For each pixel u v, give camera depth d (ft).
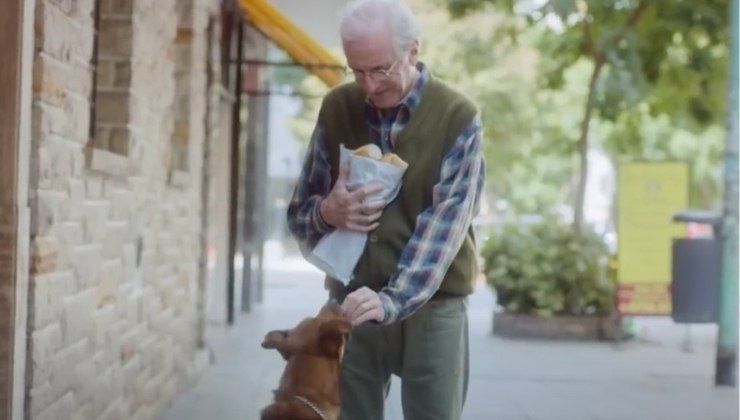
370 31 13.97
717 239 44.14
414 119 14.53
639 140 73.51
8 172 17.93
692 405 36.55
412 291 14.05
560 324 54.24
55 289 19.80
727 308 40.01
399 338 14.93
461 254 14.88
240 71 52.29
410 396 15.03
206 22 37.55
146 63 27.14
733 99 39.75
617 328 52.90
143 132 27.07
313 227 15.01
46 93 18.83
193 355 37.17
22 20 17.93
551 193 139.23
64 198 20.22
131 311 26.63
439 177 14.48
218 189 52.85
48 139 19.08
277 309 64.28
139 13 25.91
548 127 102.47
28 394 18.61
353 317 13.74
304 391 13.20
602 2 57.98
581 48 60.54
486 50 82.94
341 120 14.96
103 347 23.72
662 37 58.39
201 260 38.75
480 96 98.68
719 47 60.90
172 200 32.27
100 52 25.35
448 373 14.90
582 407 35.65
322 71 52.13
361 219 14.48
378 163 14.40
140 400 27.96
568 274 54.29
